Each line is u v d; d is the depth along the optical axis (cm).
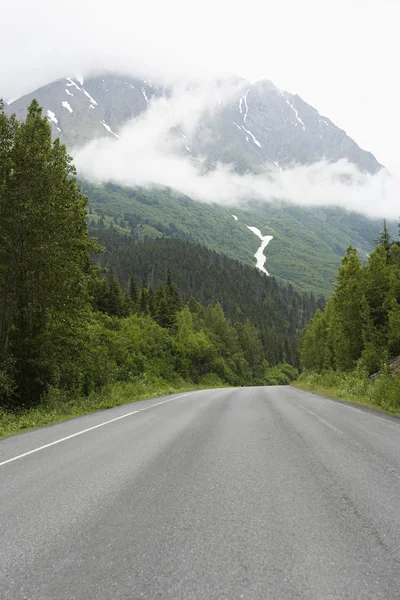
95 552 334
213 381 6481
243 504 448
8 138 1720
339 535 364
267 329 16138
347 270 3484
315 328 6247
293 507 438
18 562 320
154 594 270
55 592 275
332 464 636
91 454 737
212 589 275
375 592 271
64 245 1853
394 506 443
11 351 1803
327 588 276
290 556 323
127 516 416
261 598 263
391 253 3738
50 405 1634
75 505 453
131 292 7844
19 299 1839
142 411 1512
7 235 1672
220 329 9450
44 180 1708
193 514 418
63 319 2005
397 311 2878
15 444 882
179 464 640
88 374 2352
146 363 4153
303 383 4078
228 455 703
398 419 1220
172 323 6931
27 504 460
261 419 1191
